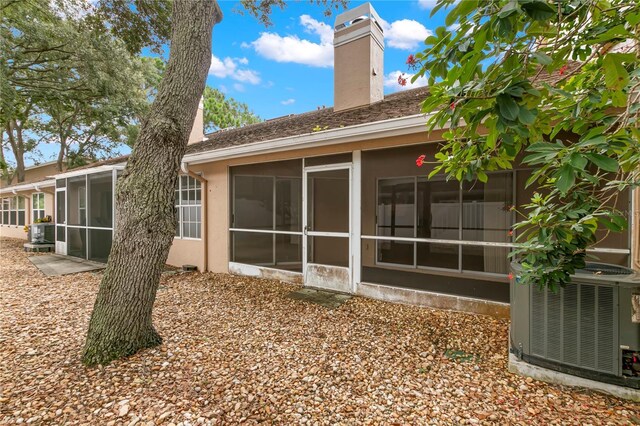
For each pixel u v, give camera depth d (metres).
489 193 5.60
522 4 1.17
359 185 4.85
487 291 4.40
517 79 1.42
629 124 1.74
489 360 2.78
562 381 2.33
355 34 6.21
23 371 2.62
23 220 15.30
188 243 7.31
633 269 2.71
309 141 4.83
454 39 1.48
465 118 1.65
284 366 2.72
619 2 1.55
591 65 1.97
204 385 2.42
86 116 15.70
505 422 1.96
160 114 3.04
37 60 11.88
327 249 5.33
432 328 3.57
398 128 4.02
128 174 2.96
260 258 6.27
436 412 2.08
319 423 1.99
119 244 2.90
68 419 2.03
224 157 6.13
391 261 6.46
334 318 3.93
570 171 1.36
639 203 2.90
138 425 1.97
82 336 3.36
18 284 5.81
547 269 2.01
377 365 2.74
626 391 2.11
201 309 4.30
